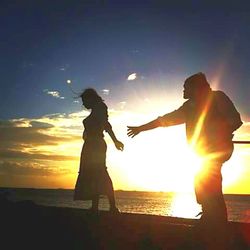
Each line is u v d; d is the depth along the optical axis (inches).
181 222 167.5
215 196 137.2
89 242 155.7
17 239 168.4
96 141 184.2
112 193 186.1
